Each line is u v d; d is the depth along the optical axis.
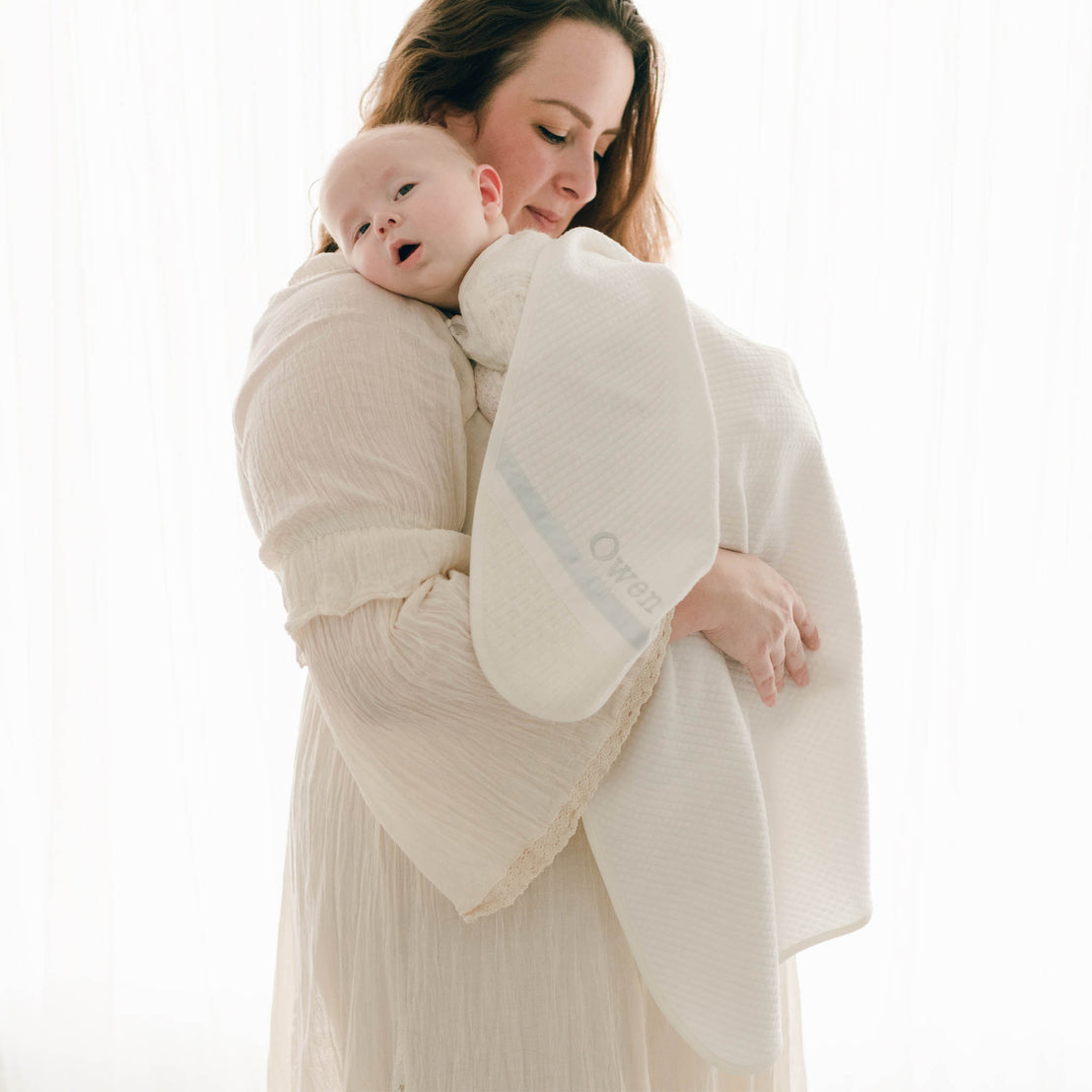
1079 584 1.92
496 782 0.75
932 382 1.82
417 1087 0.80
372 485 0.73
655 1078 0.87
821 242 1.79
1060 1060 1.95
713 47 1.81
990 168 1.79
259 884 2.01
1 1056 2.03
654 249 1.32
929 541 1.83
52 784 1.96
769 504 0.85
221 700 1.97
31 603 2.03
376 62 1.83
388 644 0.71
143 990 2.05
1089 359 1.88
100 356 1.96
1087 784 1.95
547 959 0.80
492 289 0.80
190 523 1.93
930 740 1.92
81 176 1.91
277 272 1.83
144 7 1.85
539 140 1.05
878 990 1.92
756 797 0.79
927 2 1.77
